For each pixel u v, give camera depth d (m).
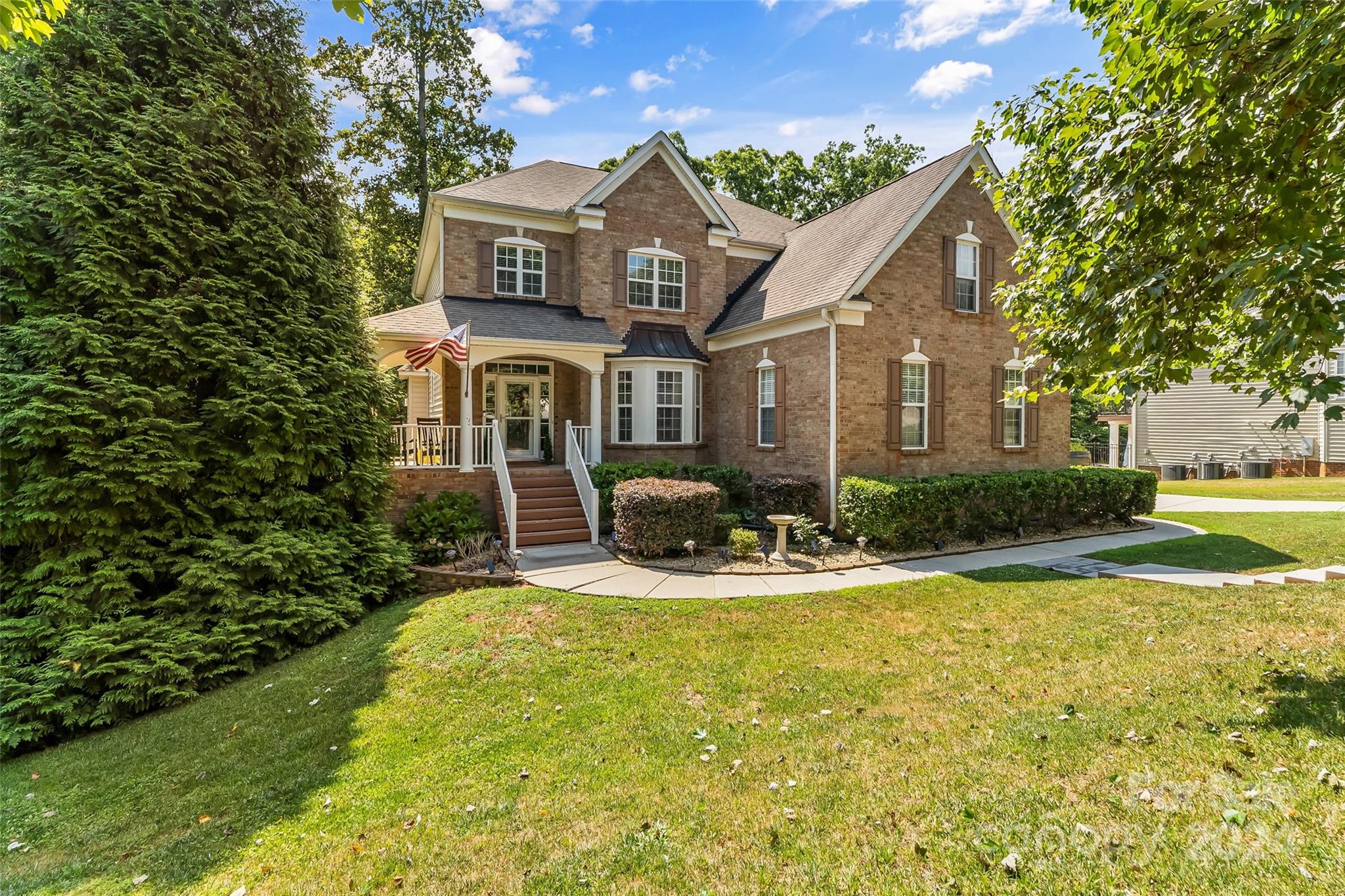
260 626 7.68
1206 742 3.73
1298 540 10.87
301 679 6.82
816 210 36.44
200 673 7.11
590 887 3.16
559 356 14.09
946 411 14.20
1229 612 6.46
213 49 8.75
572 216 16.11
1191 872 2.69
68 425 6.86
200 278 8.20
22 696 6.21
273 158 9.40
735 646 6.62
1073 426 37.00
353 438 9.59
